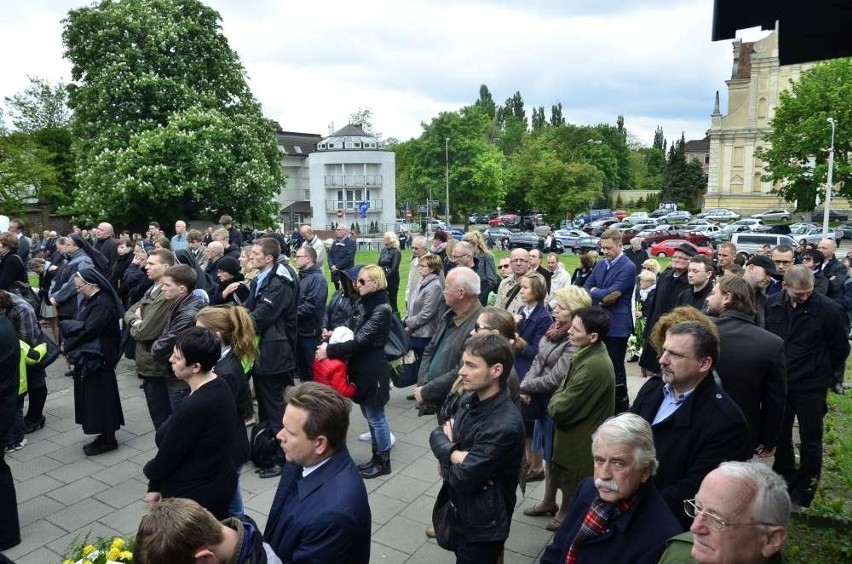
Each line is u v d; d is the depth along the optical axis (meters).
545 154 55.91
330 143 65.50
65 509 4.88
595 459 2.43
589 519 2.48
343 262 12.18
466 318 4.37
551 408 4.00
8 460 5.81
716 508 1.93
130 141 26.47
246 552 2.12
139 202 27.30
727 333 3.64
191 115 26.81
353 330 5.38
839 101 40.75
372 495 5.04
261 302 5.38
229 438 3.35
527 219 61.75
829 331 4.71
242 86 31.39
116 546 2.97
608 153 80.19
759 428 3.65
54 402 7.56
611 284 6.45
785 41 3.06
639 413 3.23
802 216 51.50
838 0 2.65
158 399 5.25
